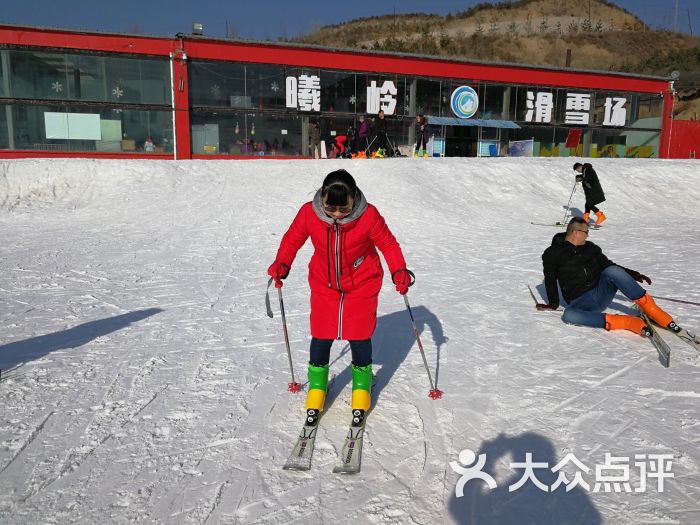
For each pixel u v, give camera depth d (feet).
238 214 41.86
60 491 8.36
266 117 79.56
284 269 10.57
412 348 14.78
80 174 51.34
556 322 16.81
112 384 12.32
